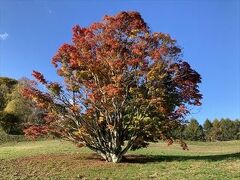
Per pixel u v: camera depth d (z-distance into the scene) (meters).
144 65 27.14
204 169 24.91
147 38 27.58
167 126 28.08
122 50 27.67
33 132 29.33
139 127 28.09
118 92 25.80
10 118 69.62
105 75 27.20
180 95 29.19
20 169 27.52
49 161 29.64
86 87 27.80
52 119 29.30
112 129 27.67
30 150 39.97
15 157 33.22
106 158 29.03
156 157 33.00
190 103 29.30
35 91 28.39
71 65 27.47
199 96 29.27
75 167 26.95
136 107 28.17
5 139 60.38
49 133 29.53
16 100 71.75
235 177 22.20
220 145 60.97
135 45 27.27
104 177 23.95
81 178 24.03
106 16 28.05
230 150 49.28
